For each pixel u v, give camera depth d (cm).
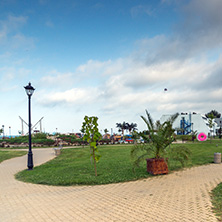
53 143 3734
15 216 526
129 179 907
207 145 2611
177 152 998
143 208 536
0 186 904
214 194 637
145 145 1039
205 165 1241
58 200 651
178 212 496
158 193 673
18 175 1145
